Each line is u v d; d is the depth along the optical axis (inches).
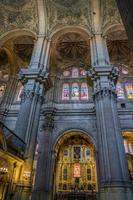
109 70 521.3
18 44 820.0
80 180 727.1
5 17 692.7
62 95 799.7
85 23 673.6
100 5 651.5
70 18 684.7
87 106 738.2
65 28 684.7
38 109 480.4
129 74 845.8
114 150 400.2
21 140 401.4
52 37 662.5
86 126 682.2
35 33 665.0
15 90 818.8
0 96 809.5
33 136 436.8
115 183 358.3
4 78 879.7
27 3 669.9
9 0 677.3
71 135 721.6
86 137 688.4
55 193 652.1
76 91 809.5
